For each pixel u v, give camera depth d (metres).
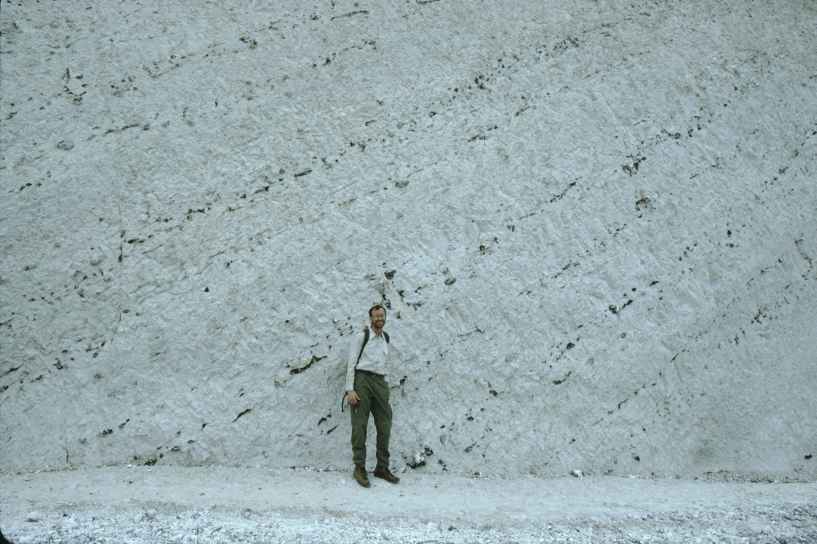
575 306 7.77
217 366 7.00
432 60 9.45
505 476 6.68
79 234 7.67
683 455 7.16
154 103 8.64
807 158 9.40
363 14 9.80
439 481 6.40
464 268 7.82
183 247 7.68
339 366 7.06
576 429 7.10
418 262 7.81
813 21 10.71
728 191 8.88
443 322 7.46
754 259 8.47
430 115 8.97
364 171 8.42
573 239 8.20
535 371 7.32
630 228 8.40
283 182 8.26
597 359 7.49
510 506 5.62
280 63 9.19
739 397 7.59
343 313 7.39
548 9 10.13
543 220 8.27
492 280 7.78
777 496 6.18
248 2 9.68
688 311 7.97
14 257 7.45
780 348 8.00
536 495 6.06
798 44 10.38
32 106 8.44
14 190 7.82
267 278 7.54
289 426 6.75
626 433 7.16
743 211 8.77
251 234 7.83
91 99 8.58
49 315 7.15
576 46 9.77
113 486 5.76
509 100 9.17
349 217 8.04
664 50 9.90
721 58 9.98
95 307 7.23
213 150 8.39
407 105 9.03
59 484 5.80
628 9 10.28
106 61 8.88
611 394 7.34
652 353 7.63
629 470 6.96
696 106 9.48
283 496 5.64
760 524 5.24
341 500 5.57
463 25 9.85
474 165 8.57
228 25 9.41
